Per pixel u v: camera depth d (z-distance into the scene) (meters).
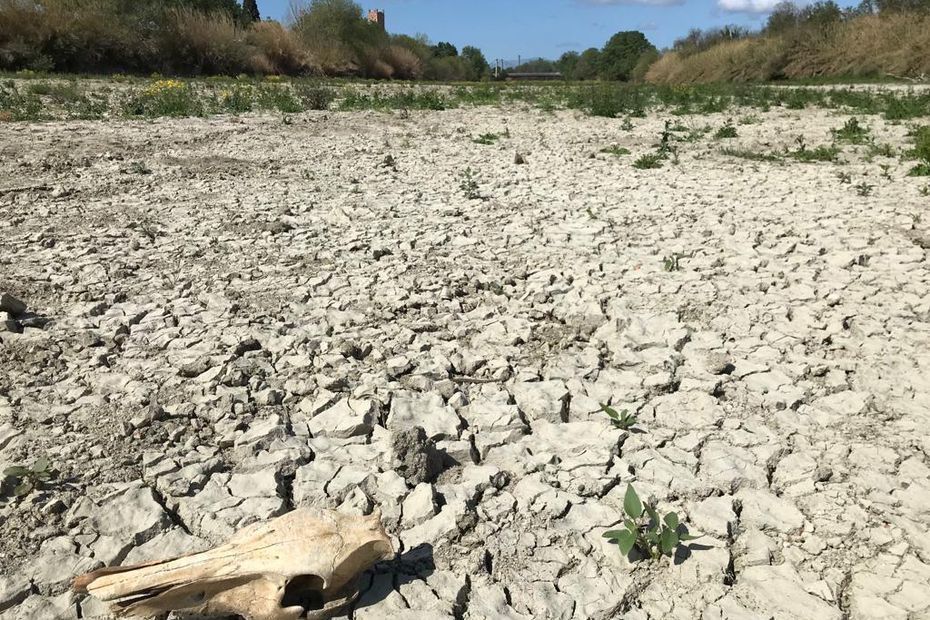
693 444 3.33
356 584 2.43
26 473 2.86
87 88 17.56
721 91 21.41
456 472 3.15
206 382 3.73
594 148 11.66
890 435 3.39
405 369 3.95
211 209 7.14
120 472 3.00
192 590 2.28
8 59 23.42
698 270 5.55
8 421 3.32
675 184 8.66
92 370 3.84
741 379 3.91
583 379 3.94
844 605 2.46
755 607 2.44
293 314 4.66
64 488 2.88
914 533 2.76
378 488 2.97
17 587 2.40
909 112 14.80
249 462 3.11
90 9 26.44
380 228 6.61
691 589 2.51
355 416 3.45
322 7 38.34
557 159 10.48
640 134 13.36
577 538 2.73
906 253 5.84
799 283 5.25
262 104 16.48
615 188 8.43
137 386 3.66
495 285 5.20
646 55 58.00
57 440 3.19
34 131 11.09
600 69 81.50
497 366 4.00
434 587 2.49
